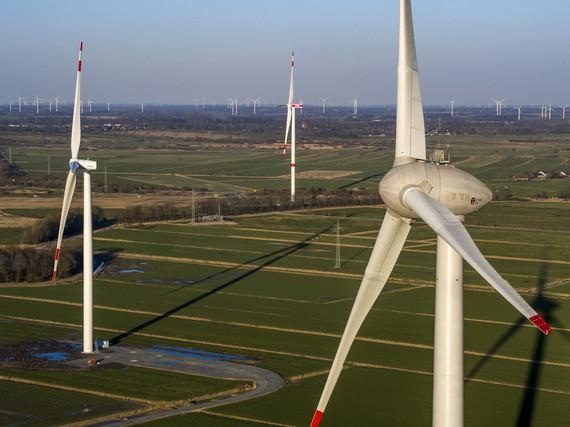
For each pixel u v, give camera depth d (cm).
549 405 6569
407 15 3067
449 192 2986
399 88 3116
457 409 3116
